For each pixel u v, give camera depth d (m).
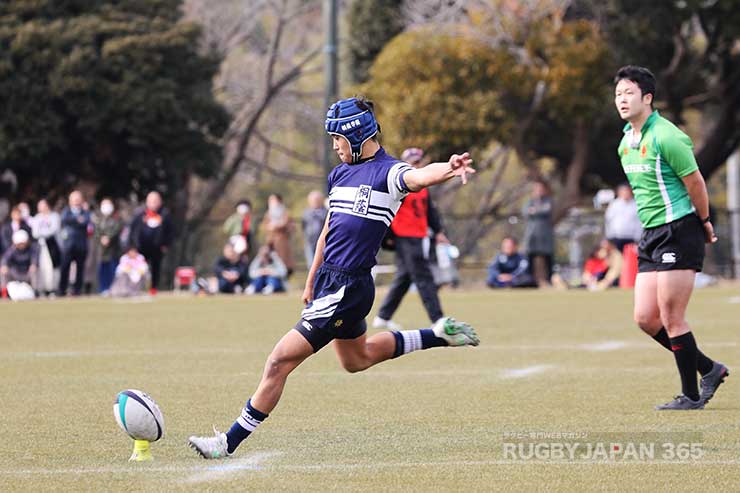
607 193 128.38
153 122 128.25
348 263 25.08
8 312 73.75
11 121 122.38
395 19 149.00
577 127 140.62
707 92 143.75
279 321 65.06
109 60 125.69
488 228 126.38
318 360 44.38
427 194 55.41
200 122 133.38
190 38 132.00
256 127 182.00
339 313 25.06
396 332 27.31
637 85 31.03
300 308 76.50
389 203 24.97
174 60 132.00
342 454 25.81
